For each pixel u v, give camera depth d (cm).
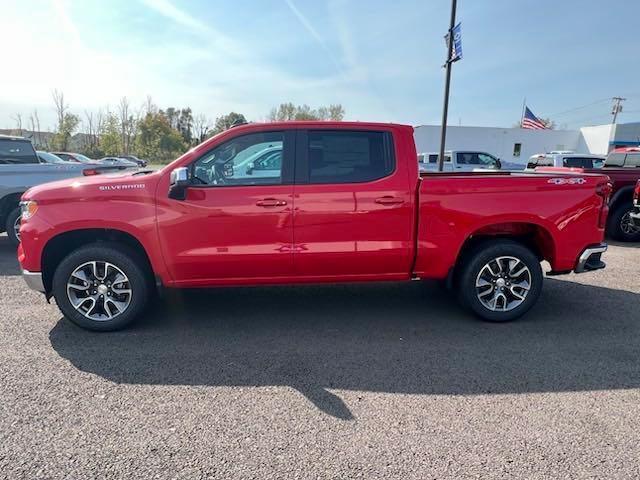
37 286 405
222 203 396
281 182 405
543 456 249
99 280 409
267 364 358
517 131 3488
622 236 878
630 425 278
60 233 396
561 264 443
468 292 439
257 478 231
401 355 375
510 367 354
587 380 334
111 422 278
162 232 397
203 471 236
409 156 418
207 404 300
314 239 409
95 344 391
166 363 358
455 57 1201
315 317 460
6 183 713
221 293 532
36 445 256
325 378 336
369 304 500
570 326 438
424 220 418
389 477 232
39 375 337
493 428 275
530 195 425
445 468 239
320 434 268
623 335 417
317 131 412
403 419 284
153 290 430
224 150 405
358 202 408
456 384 327
